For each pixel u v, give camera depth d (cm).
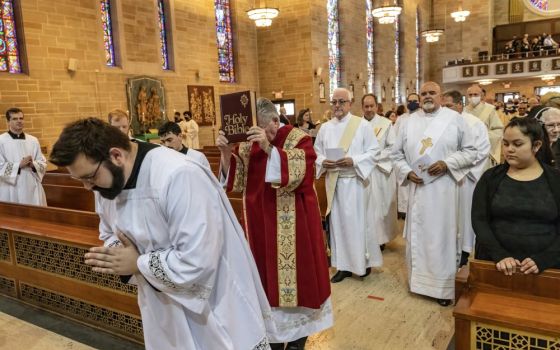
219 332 173
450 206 354
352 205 403
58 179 594
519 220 228
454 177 347
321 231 281
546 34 2414
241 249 185
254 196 273
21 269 378
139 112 1127
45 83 930
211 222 160
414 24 2484
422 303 367
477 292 223
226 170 286
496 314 197
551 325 184
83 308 343
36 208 402
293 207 268
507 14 2636
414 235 370
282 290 265
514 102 1450
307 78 1495
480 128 411
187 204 155
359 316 347
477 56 2588
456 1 2608
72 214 377
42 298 371
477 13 2566
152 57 1173
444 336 312
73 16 980
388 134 500
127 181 161
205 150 1030
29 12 899
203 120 1330
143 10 1141
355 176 403
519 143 222
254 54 1564
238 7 1474
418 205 364
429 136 356
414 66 2523
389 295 386
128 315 314
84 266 332
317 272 272
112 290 318
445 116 359
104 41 1060
